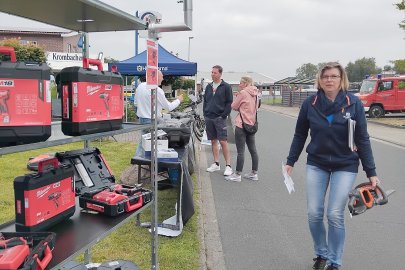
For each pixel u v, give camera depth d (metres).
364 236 4.67
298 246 4.33
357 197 3.22
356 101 3.38
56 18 2.68
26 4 2.29
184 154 4.88
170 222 4.52
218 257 4.01
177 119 6.77
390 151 11.12
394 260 4.05
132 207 2.86
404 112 23.06
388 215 5.45
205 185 6.77
